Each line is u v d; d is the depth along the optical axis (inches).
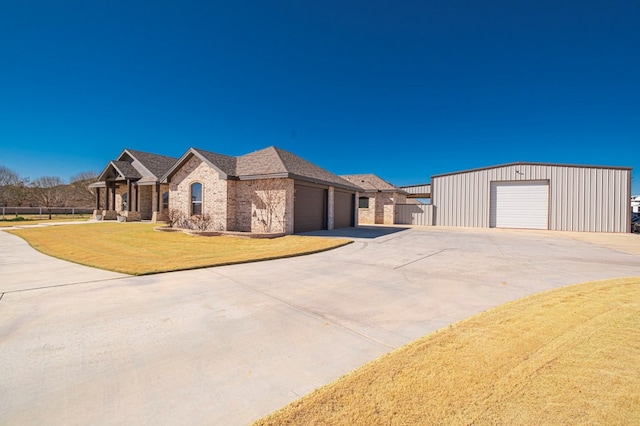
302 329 142.9
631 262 331.6
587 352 111.7
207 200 606.9
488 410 77.3
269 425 74.2
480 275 261.3
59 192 1464.1
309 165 729.6
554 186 839.7
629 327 136.9
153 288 213.8
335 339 131.9
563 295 193.5
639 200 1285.7
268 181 568.4
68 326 143.9
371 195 1121.4
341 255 364.2
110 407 83.7
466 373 97.0
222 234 530.0
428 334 134.9
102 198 1384.1
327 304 180.7
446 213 987.3
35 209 1269.7
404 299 191.6
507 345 118.6
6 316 156.5
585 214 802.8
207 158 600.4
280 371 104.6
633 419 72.9
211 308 171.9
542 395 83.9
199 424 76.9
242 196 597.9
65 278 241.4
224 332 138.7
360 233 632.4
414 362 105.4
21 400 86.1
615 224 771.4
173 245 431.2
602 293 197.9
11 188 1380.4
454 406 79.4
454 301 187.8
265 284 227.5
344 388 90.0
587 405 79.0
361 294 202.4
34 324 146.1
